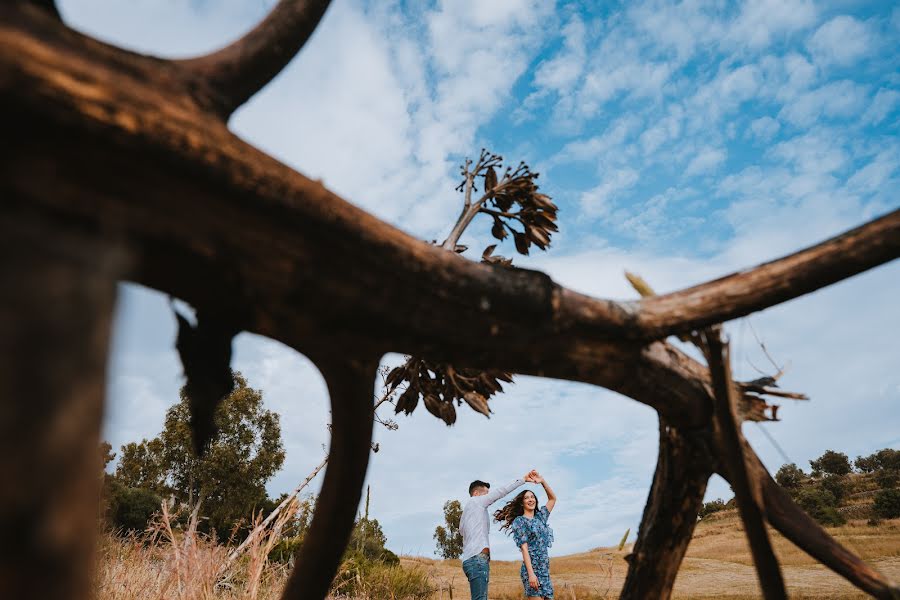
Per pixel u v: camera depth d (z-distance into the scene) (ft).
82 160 2.13
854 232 3.73
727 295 3.73
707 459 4.32
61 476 1.49
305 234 2.75
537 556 22.71
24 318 1.51
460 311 3.31
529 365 3.70
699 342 3.63
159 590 10.89
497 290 3.37
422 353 3.46
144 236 2.36
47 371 1.52
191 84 2.63
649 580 4.48
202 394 3.66
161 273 2.58
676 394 4.15
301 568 4.25
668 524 4.47
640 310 3.75
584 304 3.67
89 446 1.58
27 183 2.00
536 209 7.47
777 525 4.16
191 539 11.35
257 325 3.11
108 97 2.19
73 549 1.50
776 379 4.51
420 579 28.86
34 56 2.05
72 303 1.61
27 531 1.42
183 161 2.36
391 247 3.01
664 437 4.52
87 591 1.54
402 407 6.73
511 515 23.68
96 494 1.62
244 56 3.04
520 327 3.50
